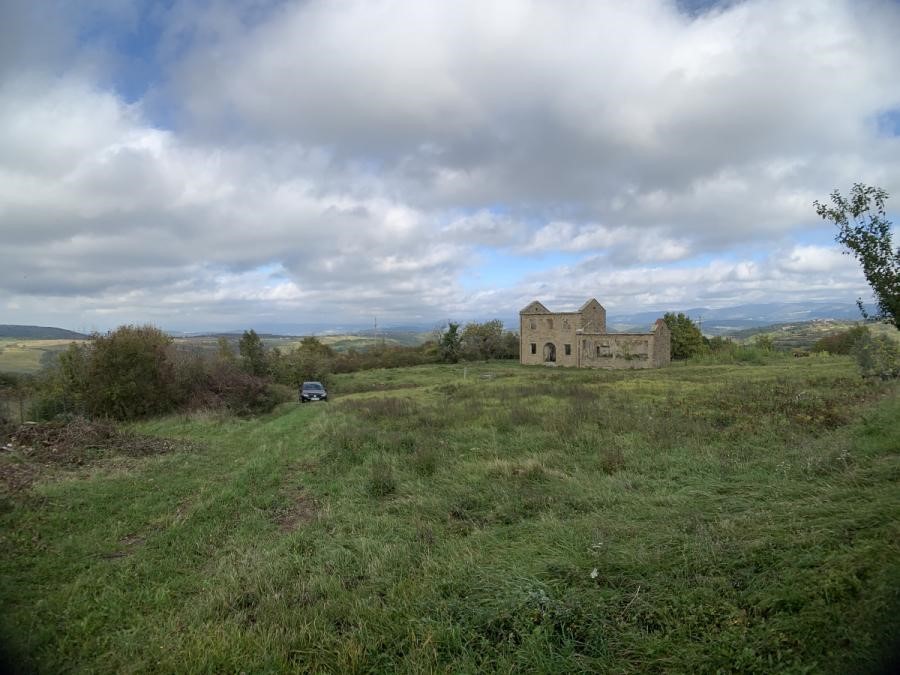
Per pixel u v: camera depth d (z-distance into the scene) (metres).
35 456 11.19
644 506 6.88
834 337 56.53
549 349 64.38
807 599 3.81
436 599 4.71
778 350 57.03
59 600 4.90
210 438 16.14
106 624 4.61
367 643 4.13
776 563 4.42
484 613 4.30
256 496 8.91
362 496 8.79
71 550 6.17
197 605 4.94
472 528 6.83
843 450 7.99
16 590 5.02
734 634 3.65
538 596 4.39
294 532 7.03
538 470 9.32
